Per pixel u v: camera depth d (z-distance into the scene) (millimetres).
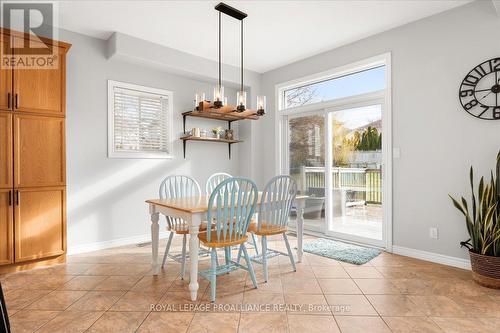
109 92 3742
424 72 3172
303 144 4570
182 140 4453
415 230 3254
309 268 2949
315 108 4332
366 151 3773
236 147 5156
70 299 2279
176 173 4387
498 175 2523
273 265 3047
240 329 1862
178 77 4398
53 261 3084
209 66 4391
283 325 1907
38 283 2588
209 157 4785
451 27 2986
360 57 3732
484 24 2781
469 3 2873
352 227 3938
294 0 2852
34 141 2938
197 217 2283
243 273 2820
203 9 3016
